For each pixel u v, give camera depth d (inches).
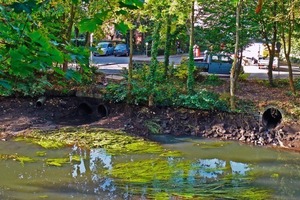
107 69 789.2
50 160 379.9
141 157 398.0
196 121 496.4
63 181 325.4
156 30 521.3
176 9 490.9
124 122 497.4
